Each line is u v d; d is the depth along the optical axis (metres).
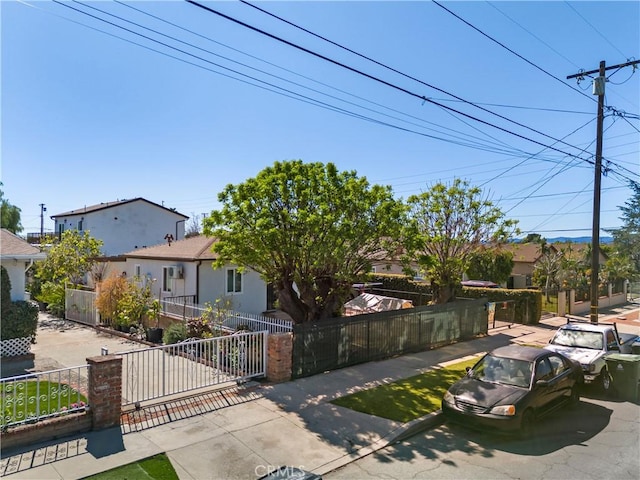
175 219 39.62
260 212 11.12
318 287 12.84
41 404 8.28
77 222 36.06
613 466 6.52
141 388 9.45
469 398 7.94
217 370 9.91
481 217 16.80
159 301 17.02
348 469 6.37
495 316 21.38
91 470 6.01
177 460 6.40
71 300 19.34
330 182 11.80
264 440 7.17
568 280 32.06
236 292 20.16
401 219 12.60
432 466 6.50
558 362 9.34
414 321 14.60
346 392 9.68
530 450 7.11
